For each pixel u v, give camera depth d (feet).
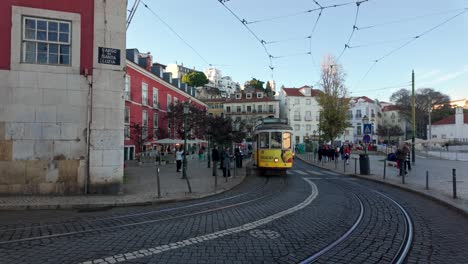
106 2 36.91
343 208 30.40
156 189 41.24
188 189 41.24
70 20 35.53
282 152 62.64
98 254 16.89
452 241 20.48
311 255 17.28
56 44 35.32
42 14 34.50
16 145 33.58
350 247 18.80
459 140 222.69
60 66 35.06
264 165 62.80
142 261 15.96
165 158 95.71
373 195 39.14
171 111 130.21
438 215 28.22
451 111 280.51
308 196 37.45
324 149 104.73
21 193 33.68
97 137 36.17
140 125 110.83
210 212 28.32
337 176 63.26
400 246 19.16
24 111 33.86
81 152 35.65
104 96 36.55
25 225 23.26
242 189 44.37
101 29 36.63
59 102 34.96
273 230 22.26
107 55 36.73
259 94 265.13
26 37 34.27
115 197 34.47
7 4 33.60
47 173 34.50
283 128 63.31
